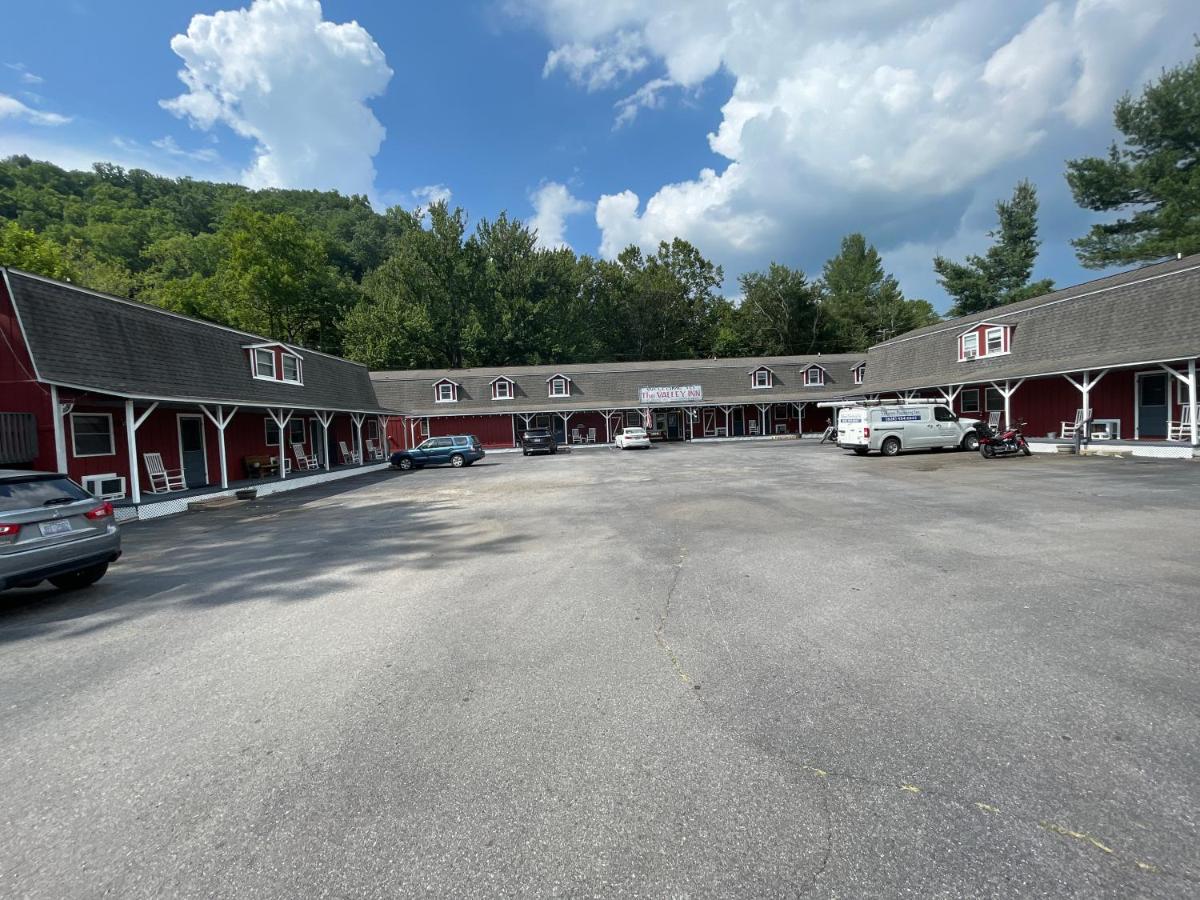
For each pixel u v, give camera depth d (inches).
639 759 115.0
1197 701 128.0
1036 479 501.4
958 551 265.7
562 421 1596.9
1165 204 1224.2
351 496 632.4
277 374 840.3
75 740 131.0
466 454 1048.2
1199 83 1176.2
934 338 1156.5
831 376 1715.1
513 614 205.5
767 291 2359.7
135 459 519.5
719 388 1665.8
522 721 131.3
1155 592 198.2
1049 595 199.8
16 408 479.5
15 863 92.7
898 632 173.3
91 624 218.4
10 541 228.2
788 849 89.9
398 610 216.5
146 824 101.3
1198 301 674.2
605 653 167.6
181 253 2156.7
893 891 81.1
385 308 1900.8
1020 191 1969.7
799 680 145.6
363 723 133.1
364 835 96.6
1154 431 732.0
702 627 184.4
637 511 425.1
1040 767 107.1
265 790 109.7
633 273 2559.1
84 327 527.2
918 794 101.3
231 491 636.7
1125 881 81.4
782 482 565.6
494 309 2043.6
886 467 667.4
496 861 90.0
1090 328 809.5
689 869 86.7
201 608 232.5
